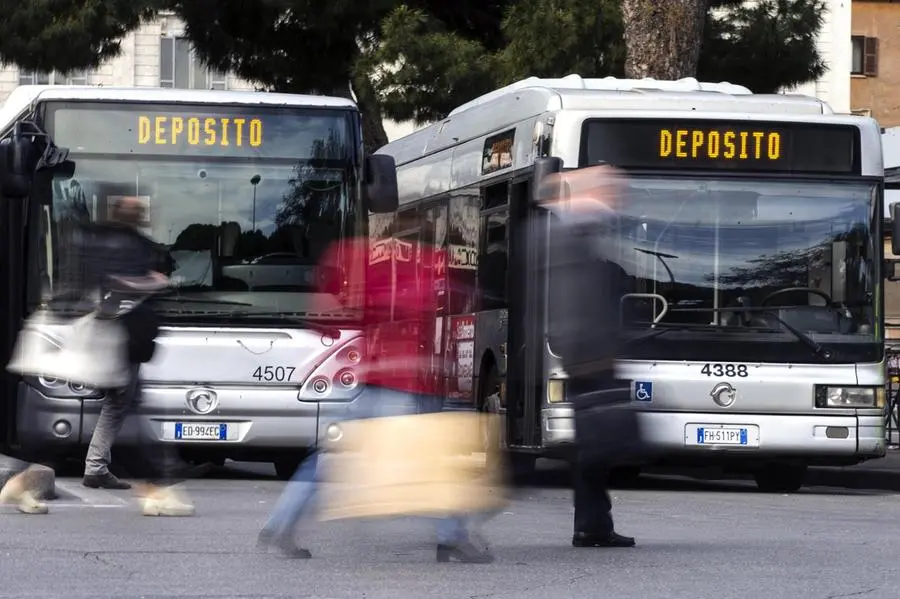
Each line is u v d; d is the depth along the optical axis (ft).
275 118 148.15
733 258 147.23
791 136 149.18
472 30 260.42
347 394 145.89
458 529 89.66
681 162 147.95
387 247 198.70
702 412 145.38
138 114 146.41
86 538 98.99
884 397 148.15
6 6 239.71
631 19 212.84
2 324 151.12
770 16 257.96
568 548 98.43
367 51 242.99
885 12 574.97
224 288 145.79
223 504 123.34
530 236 144.46
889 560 94.38
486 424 90.22
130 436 120.26
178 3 251.39
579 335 96.02
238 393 144.87
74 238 143.74
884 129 236.43
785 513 127.85
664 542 102.94
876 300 148.66
